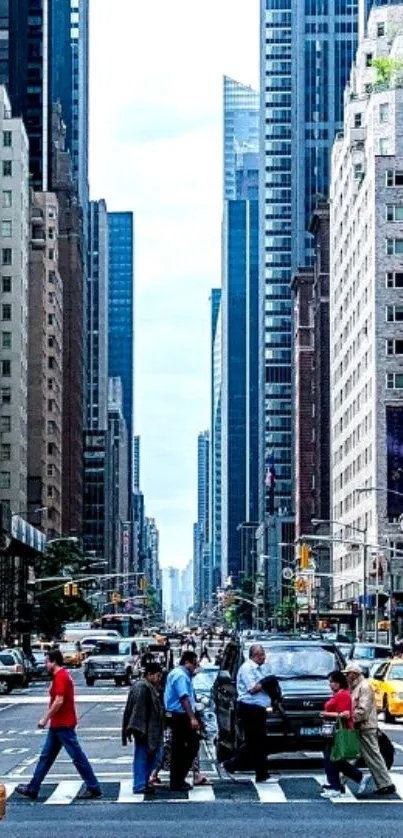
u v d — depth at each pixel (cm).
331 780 2889
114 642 9500
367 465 16238
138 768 2942
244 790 2991
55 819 2561
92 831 2378
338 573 19575
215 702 3697
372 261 16062
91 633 13712
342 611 17400
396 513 15262
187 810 2680
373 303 15912
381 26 19538
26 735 4881
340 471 19725
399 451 15462
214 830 2375
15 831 2383
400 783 3058
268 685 3109
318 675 3397
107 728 5128
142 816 2597
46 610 17525
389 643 11806
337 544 19850
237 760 3122
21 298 19712
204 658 5922
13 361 19538
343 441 19325
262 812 2633
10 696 8119
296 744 3275
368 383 16262
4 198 19788
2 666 8456
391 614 12231
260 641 3544
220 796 2898
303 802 2778
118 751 4147
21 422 19625
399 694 5388
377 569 12631
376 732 2872
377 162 16100
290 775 3300
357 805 2720
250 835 2308
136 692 2944
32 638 16550
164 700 3180
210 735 4084
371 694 2864
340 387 19888
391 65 17388
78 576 18000
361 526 16625
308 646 3491
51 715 2842
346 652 7700
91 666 9219
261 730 3097
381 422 15550
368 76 19125
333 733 2855
